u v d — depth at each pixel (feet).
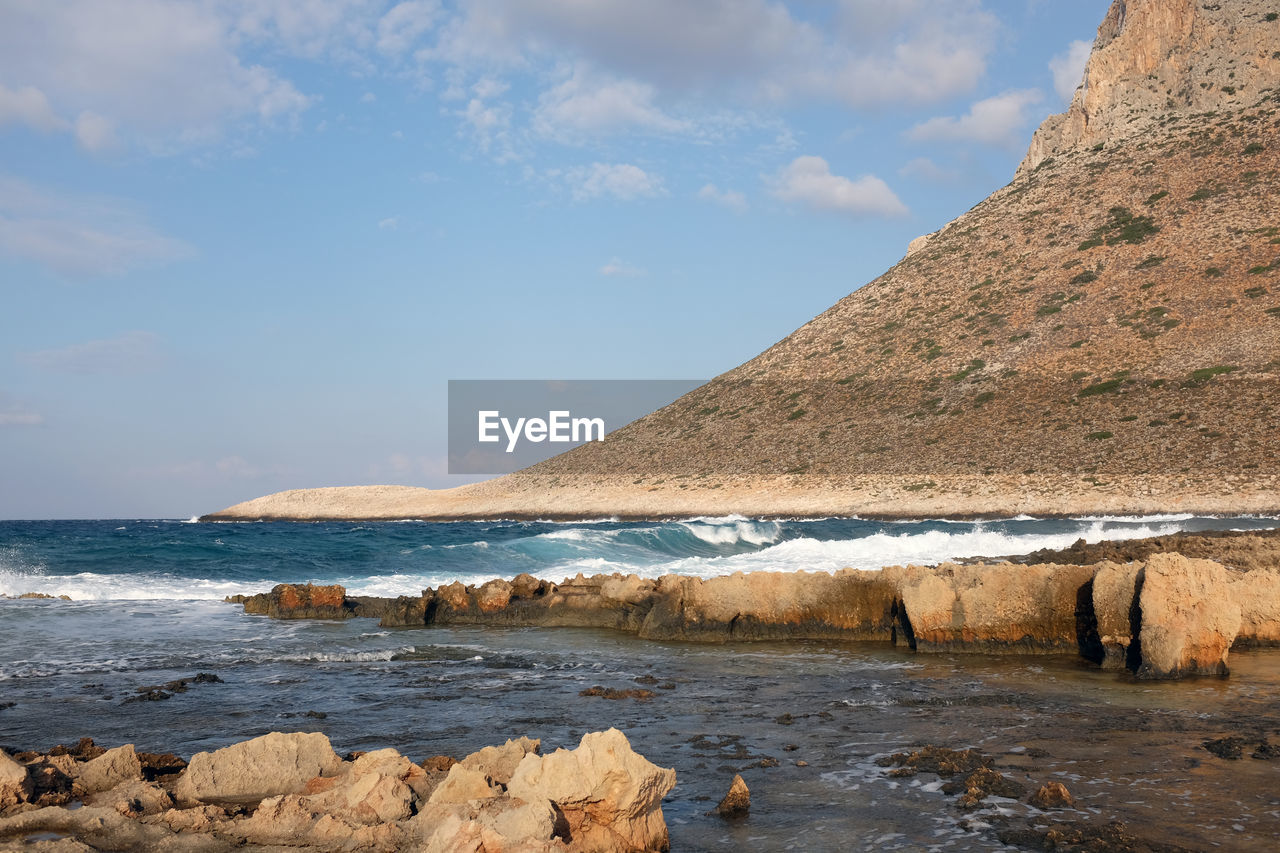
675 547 120.47
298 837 21.13
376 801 22.27
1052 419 239.91
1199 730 30.60
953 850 21.06
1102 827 21.91
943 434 254.68
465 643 52.21
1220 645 39.32
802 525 164.04
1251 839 21.25
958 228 376.27
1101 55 380.37
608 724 32.63
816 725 32.19
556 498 312.09
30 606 66.13
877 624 50.65
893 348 317.01
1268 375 220.84
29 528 266.98
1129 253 300.20
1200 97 354.95
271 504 397.80
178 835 21.25
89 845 20.68
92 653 48.73
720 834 22.22
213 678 41.42
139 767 25.72
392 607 59.47
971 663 43.78
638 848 20.99
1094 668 41.93
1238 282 264.11
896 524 167.43
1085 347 266.16
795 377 330.13
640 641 52.49
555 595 60.03
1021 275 319.27
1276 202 288.92
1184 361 240.94
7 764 23.59
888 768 27.04
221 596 74.49
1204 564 39.96
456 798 21.97
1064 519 180.34
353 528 240.12
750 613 52.19
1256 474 185.57
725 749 29.19
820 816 23.30
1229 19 364.17
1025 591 45.85
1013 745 29.22
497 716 33.99
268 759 25.25
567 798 20.81
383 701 36.83
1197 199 308.60
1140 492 192.85
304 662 46.06
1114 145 362.33
